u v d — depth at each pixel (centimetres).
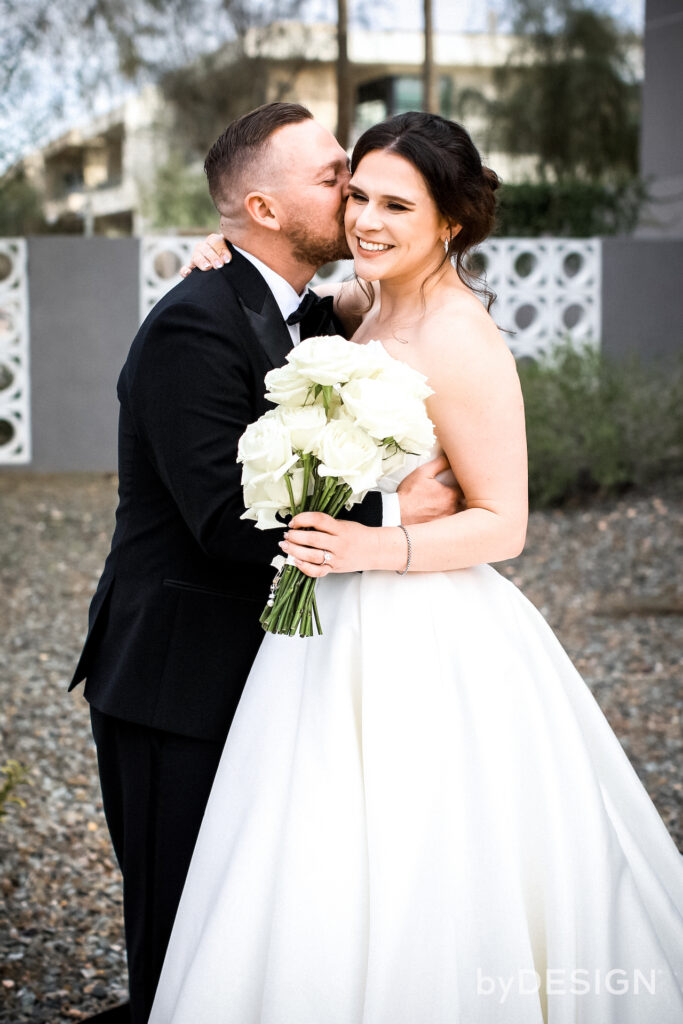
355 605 203
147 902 224
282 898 187
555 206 1054
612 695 456
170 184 1308
